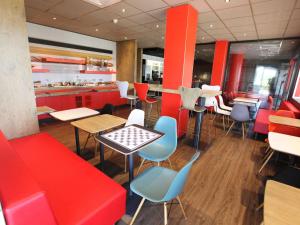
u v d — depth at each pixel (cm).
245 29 459
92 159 286
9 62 190
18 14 188
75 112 271
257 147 357
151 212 181
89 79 679
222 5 314
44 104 447
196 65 1214
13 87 197
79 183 135
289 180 173
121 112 622
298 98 480
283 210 99
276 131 261
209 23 419
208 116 612
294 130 249
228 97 651
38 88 489
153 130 206
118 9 359
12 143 192
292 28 429
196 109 320
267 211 98
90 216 108
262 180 244
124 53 734
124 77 751
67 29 556
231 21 399
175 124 222
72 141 352
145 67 1103
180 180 121
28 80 208
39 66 527
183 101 325
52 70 564
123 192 130
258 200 204
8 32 184
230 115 407
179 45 337
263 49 720
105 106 333
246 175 256
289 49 669
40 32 509
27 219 77
